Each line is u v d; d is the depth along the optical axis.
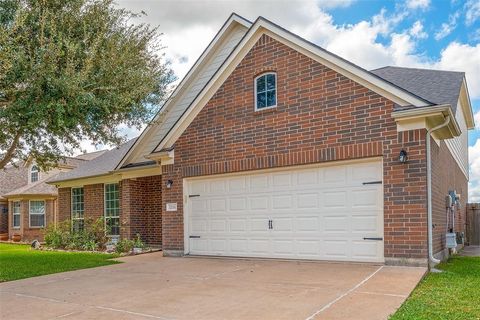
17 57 7.96
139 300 6.43
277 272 8.43
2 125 9.09
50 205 25.39
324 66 9.69
